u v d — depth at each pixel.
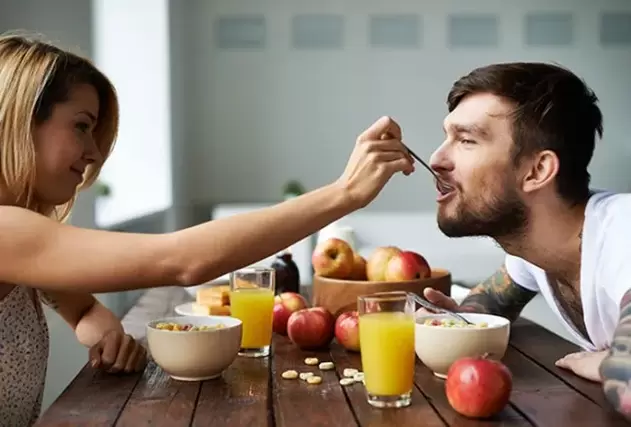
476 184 1.45
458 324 1.43
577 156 1.44
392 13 5.54
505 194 1.45
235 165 5.60
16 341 1.39
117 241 1.22
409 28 5.55
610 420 1.13
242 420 1.15
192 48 5.53
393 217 4.82
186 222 5.54
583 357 1.40
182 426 1.12
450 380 1.17
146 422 1.15
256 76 5.56
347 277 1.79
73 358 2.98
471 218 1.48
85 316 1.58
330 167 5.61
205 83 5.56
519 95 1.42
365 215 4.84
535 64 1.48
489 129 1.43
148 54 4.93
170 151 4.97
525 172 1.44
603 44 5.59
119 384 1.36
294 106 5.58
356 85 5.57
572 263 1.54
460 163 1.46
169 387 1.34
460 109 1.46
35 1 3.09
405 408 1.20
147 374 1.43
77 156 1.38
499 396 1.13
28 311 1.43
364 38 5.55
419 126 5.60
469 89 1.46
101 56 4.87
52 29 3.18
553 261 1.55
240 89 5.57
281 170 5.61
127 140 4.90
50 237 1.23
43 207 1.46
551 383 1.33
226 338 1.36
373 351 1.20
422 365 1.48
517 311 1.86
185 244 1.21
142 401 1.25
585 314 1.48
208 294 1.90
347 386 1.33
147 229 4.38
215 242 1.22
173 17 5.19
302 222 1.23
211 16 5.52
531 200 1.46
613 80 5.61
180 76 5.40
